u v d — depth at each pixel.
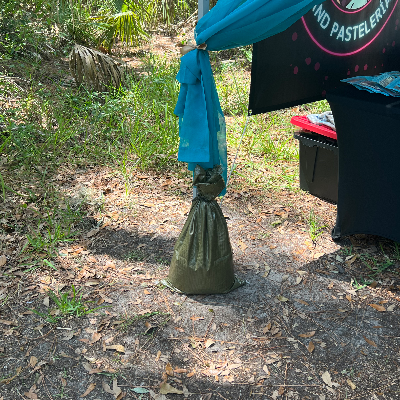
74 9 8.23
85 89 6.39
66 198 4.50
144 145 5.35
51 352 2.82
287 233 4.18
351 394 2.60
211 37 2.83
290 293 3.41
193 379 2.67
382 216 3.70
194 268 3.21
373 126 3.43
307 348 2.91
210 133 3.02
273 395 2.58
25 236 3.89
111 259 3.72
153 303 3.25
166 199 4.66
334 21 3.96
